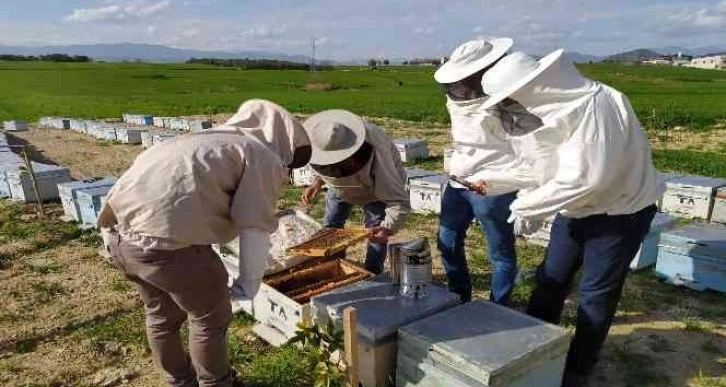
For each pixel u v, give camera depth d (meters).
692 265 5.75
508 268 4.74
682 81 68.75
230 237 3.53
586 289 3.92
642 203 3.69
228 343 4.72
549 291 4.23
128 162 14.82
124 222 3.20
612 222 3.70
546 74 3.39
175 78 75.50
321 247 4.18
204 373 3.65
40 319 5.47
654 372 4.33
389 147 4.90
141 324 5.30
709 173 11.93
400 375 3.65
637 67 106.94
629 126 3.52
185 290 3.32
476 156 4.48
